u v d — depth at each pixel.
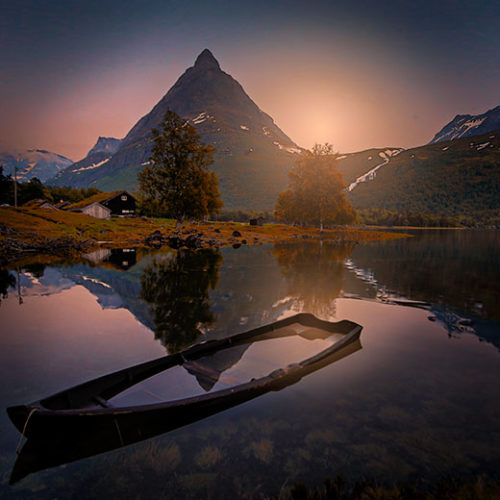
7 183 99.12
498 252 42.22
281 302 15.63
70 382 7.77
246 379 7.30
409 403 6.60
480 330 11.38
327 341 9.77
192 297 16.61
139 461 5.00
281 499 4.28
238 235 60.25
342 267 27.12
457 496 4.27
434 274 24.08
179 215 59.94
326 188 78.06
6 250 35.16
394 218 197.38
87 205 82.81
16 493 4.41
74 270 24.62
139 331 11.55
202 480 4.62
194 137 58.34
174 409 5.44
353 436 5.57
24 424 5.04
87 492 4.43
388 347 9.63
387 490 4.41
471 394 6.98
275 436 5.56
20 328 11.81
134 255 35.06
